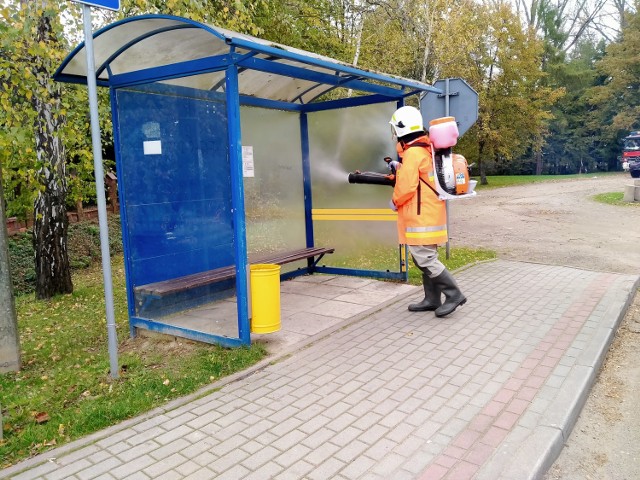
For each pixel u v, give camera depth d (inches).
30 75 243.3
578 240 421.1
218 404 148.9
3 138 237.1
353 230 300.5
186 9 287.6
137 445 128.7
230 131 179.8
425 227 212.5
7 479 116.6
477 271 305.9
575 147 1662.2
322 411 141.3
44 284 325.4
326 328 211.2
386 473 111.9
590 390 159.8
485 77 1105.4
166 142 220.7
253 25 343.9
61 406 155.7
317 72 222.1
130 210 212.4
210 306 201.0
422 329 205.5
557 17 1561.3
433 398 145.9
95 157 159.9
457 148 1186.0
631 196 654.5
